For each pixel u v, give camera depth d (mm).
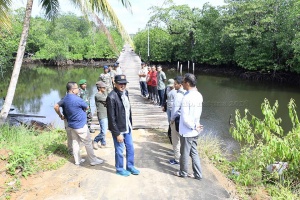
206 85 22375
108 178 3979
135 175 4105
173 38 34688
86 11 6680
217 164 5016
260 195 3904
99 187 3725
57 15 9555
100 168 4332
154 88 9961
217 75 29688
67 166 4391
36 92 20719
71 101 4105
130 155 4078
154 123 7371
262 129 4840
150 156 4980
